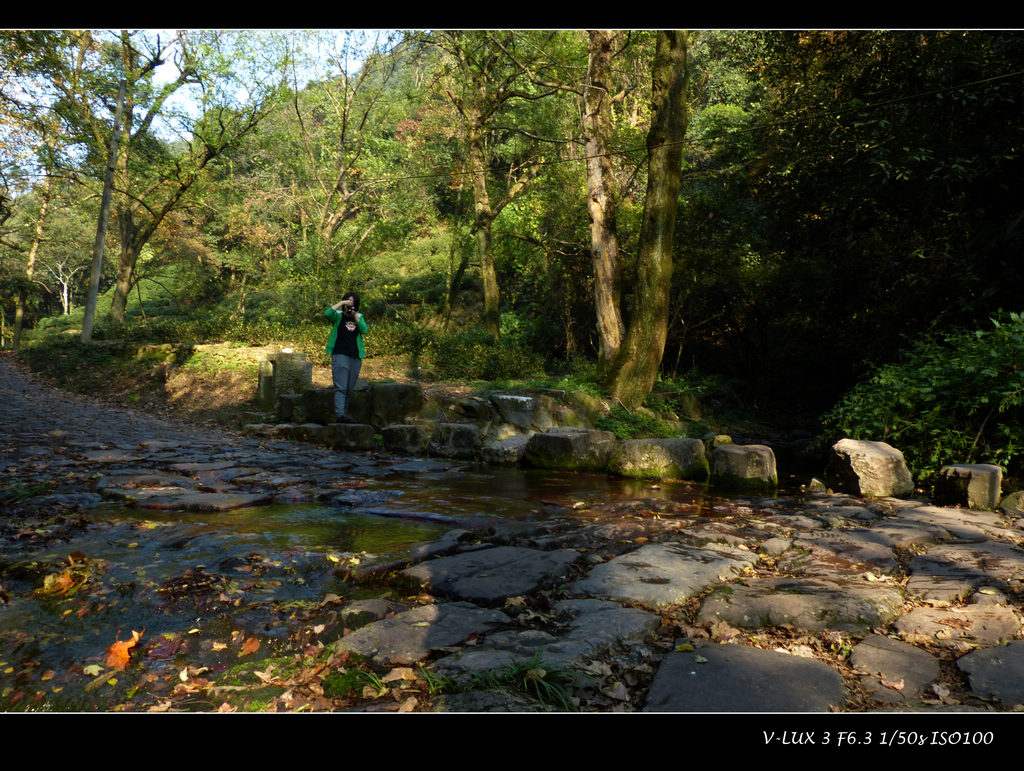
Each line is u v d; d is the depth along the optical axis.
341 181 24.88
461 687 2.30
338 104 24.78
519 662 2.45
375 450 9.33
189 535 4.30
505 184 23.22
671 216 12.40
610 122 14.82
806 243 17.09
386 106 25.98
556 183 20.08
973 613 3.09
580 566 3.86
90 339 18.58
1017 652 2.65
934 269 11.92
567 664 2.45
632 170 19.38
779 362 18.80
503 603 3.20
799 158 13.73
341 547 4.15
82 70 20.06
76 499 5.27
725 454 7.43
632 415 11.99
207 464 7.13
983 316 10.66
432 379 15.19
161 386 14.96
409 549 4.11
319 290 21.92
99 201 27.61
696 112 24.64
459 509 5.42
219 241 38.09
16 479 5.91
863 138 12.27
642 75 18.83
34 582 3.44
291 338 17.23
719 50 24.16
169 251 34.53
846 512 5.54
